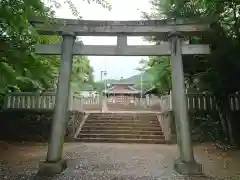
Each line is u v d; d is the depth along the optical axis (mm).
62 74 5707
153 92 14797
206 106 9492
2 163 5922
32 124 9789
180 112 5492
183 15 7930
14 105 10125
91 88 23062
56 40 7066
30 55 4457
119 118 12039
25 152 7355
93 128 10688
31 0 3939
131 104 23078
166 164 5910
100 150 7617
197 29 5891
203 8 7168
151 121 11547
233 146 7801
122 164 5906
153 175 5000
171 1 8234
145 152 7355
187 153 5195
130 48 5945
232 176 4906
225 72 7410
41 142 9297
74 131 10133
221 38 6797
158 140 9234
